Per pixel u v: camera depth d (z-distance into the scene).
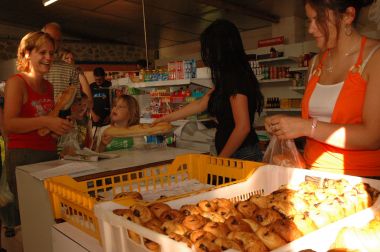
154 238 0.62
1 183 2.21
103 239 0.80
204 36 1.74
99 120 4.79
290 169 1.10
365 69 1.16
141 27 8.09
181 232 0.70
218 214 0.80
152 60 10.21
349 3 1.13
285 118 1.18
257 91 1.79
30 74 2.03
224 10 6.20
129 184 1.27
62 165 1.51
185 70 3.43
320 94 1.31
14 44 9.26
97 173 1.40
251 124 1.79
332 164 1.26
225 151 1.72
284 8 6.16
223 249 0.62
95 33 9.49
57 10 7.61
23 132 1.88
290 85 5.80
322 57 1.38
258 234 0.64
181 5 6.04
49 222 1.28
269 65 6.04
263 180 1.14
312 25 1.22
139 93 4.12
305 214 0.71
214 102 1.81
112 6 6.82
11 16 8.35
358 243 0.57
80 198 0.91
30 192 1.44
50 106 2.09
